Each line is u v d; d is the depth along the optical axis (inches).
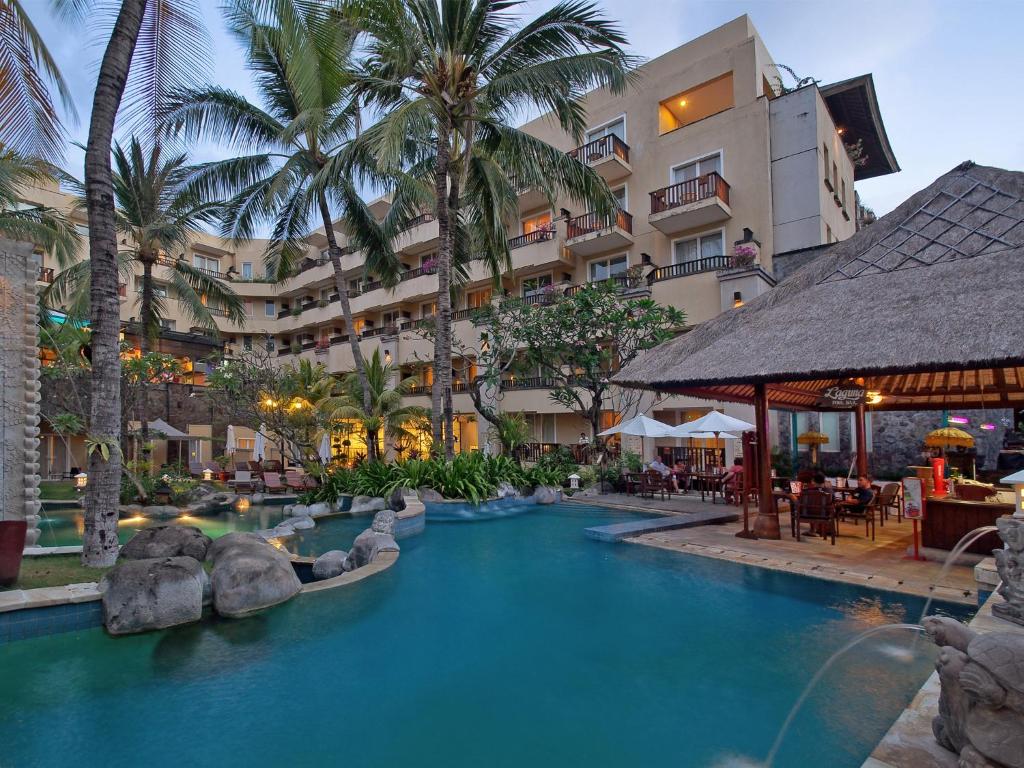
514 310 748.6
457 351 1031.0
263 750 132.4
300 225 721.6
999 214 330.3
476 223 645.9
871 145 942.4
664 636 203.9
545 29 524.4
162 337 1026.7
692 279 728.3
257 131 650.8
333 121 613.0
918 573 270.7
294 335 1535.4
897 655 181.9
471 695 160.1
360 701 156.9
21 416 308.2
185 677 170.9
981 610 180.5
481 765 126.0
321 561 313.9
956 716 103.1
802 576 277.1
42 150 347.3
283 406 698.2
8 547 218.4
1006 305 258.7
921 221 359.6
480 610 234.2
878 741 132.0
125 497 575.5
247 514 548.1
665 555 327.6
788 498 365.4
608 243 869.8
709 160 797.2
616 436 840.3
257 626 214.1
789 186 729.6
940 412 637.3
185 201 698.2
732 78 791.1
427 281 1097.4
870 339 285.6
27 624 194.4
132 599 204.7
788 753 127.7
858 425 498.0
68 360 605.0
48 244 702.5
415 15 515.5
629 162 875.4
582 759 128.0
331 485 560.7
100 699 156.6
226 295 907.4
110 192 273.1
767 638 200.1
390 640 201.8
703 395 431.2
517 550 347.6
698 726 141.3
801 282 379.6
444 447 553.3
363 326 1333.7
